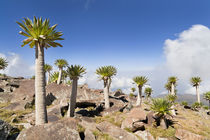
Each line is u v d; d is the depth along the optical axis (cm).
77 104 1836
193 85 3894
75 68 1347
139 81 1891
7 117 1136
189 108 3128
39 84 966
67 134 627
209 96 3578
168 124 1196
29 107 1593
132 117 1090
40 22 1039
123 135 825
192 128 1194
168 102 1141
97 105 1894
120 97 3095
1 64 2623
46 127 639
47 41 1074
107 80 1917
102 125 927
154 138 902
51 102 2052
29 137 579
